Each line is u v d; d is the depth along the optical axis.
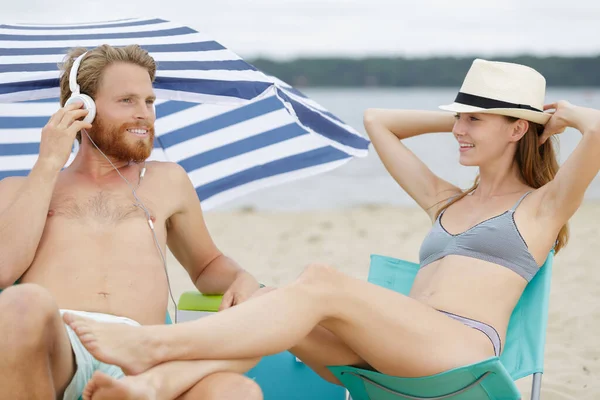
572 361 4.10
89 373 2.31
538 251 2.73
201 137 3.74
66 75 2.80
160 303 2.61
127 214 2.68
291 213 10.08
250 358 2.28
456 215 2.96
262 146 3.75
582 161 2.65
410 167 3.22
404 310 2.44
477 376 2.33
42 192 2.53
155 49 3.00
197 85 3.03
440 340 2.44
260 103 3.62
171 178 2.90
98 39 3.06
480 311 2.63
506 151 2.90
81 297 2.48
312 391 2.97
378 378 2.54
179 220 2.96
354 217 9.50
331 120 3.30
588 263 6.35
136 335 2.11
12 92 2.93
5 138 3.70
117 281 2.53
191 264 3.13
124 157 2.76
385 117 3.30
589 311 4.98
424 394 2.51
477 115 2.87
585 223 8.52
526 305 2.76
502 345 2.63
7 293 2.00
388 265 3.15
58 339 2.08
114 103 2.71
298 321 2.29
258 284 2.95
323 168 3.79
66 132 2.60
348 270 6.24
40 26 3.29
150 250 2.66
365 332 2.39
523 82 2.87
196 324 2.20
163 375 2.11
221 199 3.82
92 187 2.73
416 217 9.41
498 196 2.90
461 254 2.78
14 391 2.00
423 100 51.97
